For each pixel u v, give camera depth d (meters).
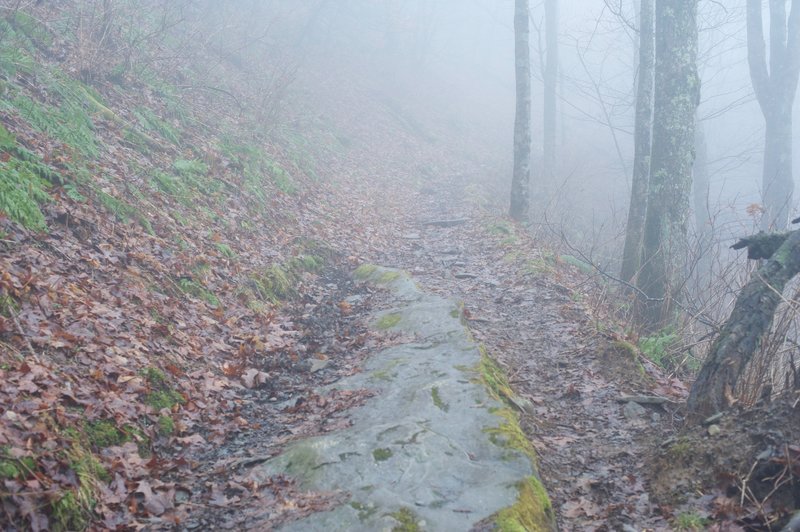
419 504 4.06
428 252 12.41
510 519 3.90
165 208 8.32
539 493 4.36
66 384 4.57
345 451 4.66
